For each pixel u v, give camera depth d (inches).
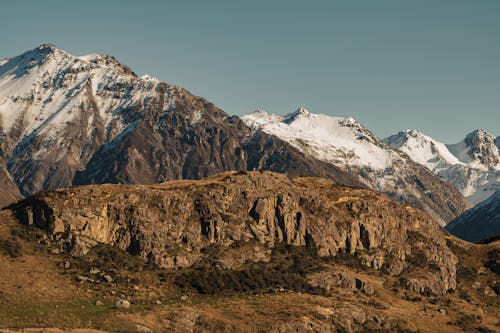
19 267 7544.3
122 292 7490.2
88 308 6943.9
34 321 6461.6
